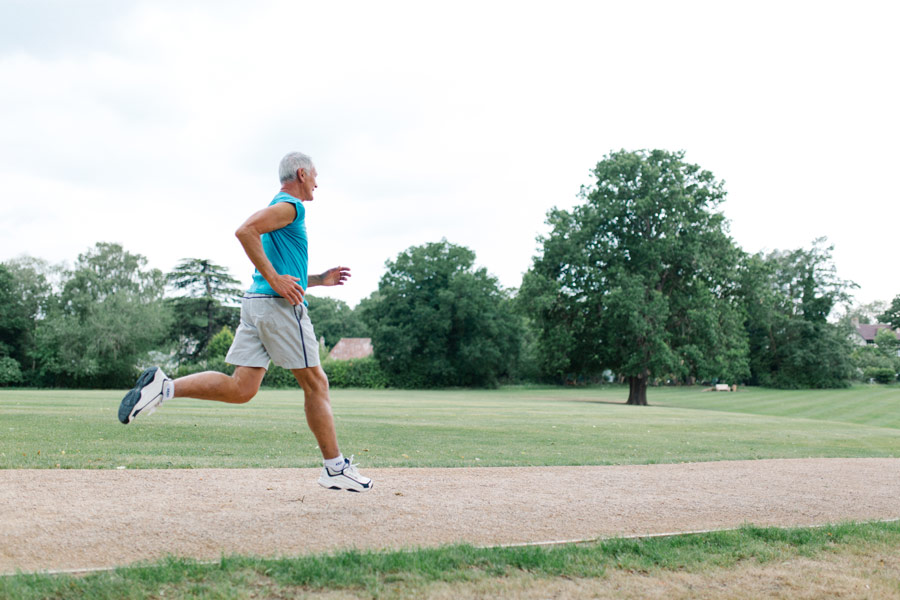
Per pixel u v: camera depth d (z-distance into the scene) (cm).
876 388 6125
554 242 4125
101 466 599
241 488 475
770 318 6300
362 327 10225
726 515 456
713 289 4000
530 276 4119
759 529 394
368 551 314
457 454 919
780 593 287
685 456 936
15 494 416
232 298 7688
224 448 903
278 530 356
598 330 4150
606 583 290
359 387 6241
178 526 354
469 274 6300
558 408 2698
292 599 254
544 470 668
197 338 7500
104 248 6284
